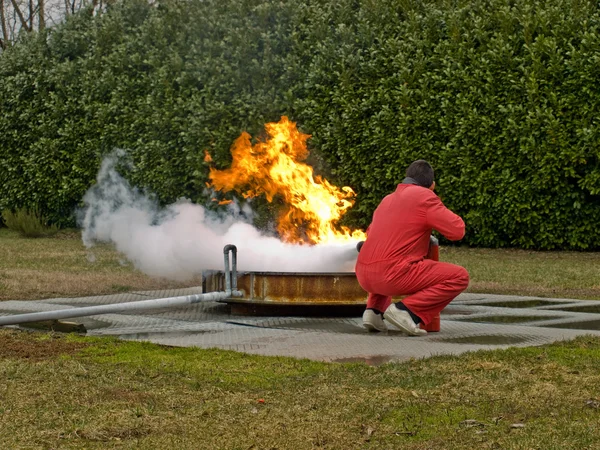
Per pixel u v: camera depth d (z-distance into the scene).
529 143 13.42
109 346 5.89
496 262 12.86
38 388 4.61
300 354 5.65
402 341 6.18
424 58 14.55
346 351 5.76
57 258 13.28
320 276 7.33
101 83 17.75
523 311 8.10
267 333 6.55
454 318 7.57
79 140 18.03
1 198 19.27
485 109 13.91
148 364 5.27
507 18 13.98
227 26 16.70
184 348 5.84
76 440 3.77
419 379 4.82
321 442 3.75
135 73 17.72
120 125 17.50
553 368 5.09
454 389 4.61
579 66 13.17
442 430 3.91
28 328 6.61
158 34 17.42
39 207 18.75
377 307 6.62
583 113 13.16
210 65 16.30
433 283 6.37
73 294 9.05
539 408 4.23
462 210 14.45
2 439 3.76
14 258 13.19
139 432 3.88
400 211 6.43
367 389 4.62
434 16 14.66
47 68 18.73
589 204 13.64
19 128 18.92
